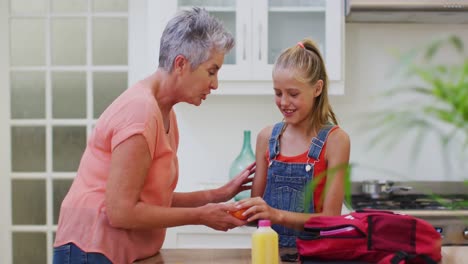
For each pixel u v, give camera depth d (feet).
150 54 9.62
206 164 10.80
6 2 10.82
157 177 5.22
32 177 11.00
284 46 9.63
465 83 1.82
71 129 10.97
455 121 1.88
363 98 10.73
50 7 10.85
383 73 10.69
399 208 8.86
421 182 10.56
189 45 5.17
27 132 10.98
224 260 5.18
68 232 5.22
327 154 6.13
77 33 10.88
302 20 9.64
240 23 9.53
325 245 5.01
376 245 4.92
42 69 10.90
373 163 10.69
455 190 10.53
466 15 9.77
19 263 11.02
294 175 6.22
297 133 6.38
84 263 5.09
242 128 10.77
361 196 10.36
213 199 6.51
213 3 9.59
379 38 10.69
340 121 10.73
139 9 10.83
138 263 5.14
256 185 6.59
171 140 5.74
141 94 5.14
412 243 4.89
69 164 11.00
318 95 6.27
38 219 11.02
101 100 10.93
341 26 9.57
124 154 4.86
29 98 10.94
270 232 4.68
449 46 10.45
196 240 9.37
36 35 10.89
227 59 9.63
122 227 4.97
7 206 11.01
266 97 10.74
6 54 10.87
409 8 9.43
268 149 6.53
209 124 10.77
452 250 5.45
